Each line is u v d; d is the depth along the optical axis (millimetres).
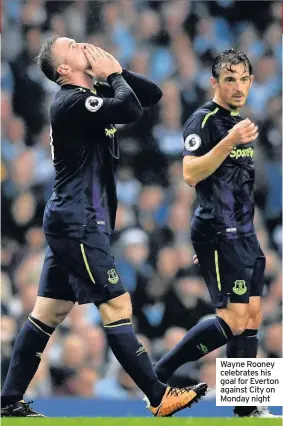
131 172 40281
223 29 44281
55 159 19734
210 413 30938
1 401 20531
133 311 37094
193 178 20531
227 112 21062
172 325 36938
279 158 41312
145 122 40906
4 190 39312
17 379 20438
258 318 21562
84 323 36312
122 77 19797
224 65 20766
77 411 31297
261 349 37312
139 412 31094
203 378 34656
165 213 39000
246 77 20844
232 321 20969
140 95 21031
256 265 21375
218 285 21016
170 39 43250
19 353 20438
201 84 42125
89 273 19297
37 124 40719
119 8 43500
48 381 35156
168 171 40344
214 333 21094
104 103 19000
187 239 38531
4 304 36344
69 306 20484
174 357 21469
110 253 19469
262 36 44188
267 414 21859
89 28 43156
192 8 44031
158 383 19469
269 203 40688
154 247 38312
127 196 39406
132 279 37469
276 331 37500
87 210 19375
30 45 41719
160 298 37219
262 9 44438
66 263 19609
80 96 19156
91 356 35688
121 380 35344
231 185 20797
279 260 39469
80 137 19359
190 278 37562
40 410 31750
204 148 20781
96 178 19516
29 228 38875
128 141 40656
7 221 38812
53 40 20172
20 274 37312
